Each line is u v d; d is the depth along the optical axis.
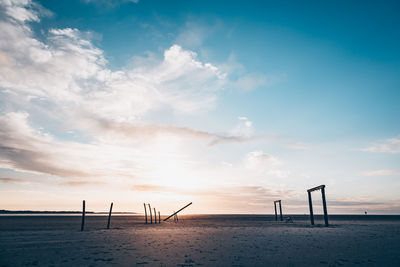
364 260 7.17
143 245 10.91
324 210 22.38
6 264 7.18
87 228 23.17
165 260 7.49
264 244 10.95
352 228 20.16
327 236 13.94
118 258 7.87
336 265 6.59
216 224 30.30
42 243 11.80
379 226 22.84
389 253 8.27
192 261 7.32
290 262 7.06
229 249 9.56
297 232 16.75
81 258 7.94
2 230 20.31
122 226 27.02
